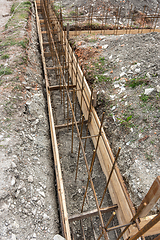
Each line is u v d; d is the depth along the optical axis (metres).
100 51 5.47
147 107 3.51
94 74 4.76
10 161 2.89
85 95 4.25
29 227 2.43
